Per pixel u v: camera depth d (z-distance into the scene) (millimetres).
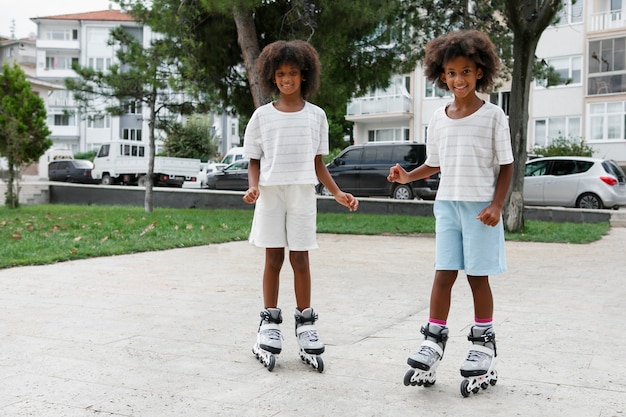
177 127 18078
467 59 3037
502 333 4250
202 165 35500
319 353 3340
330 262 8195
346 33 14102
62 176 32562
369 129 39000
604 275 7121
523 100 12297
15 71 18453
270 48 3479
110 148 32219
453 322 4605
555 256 9023
